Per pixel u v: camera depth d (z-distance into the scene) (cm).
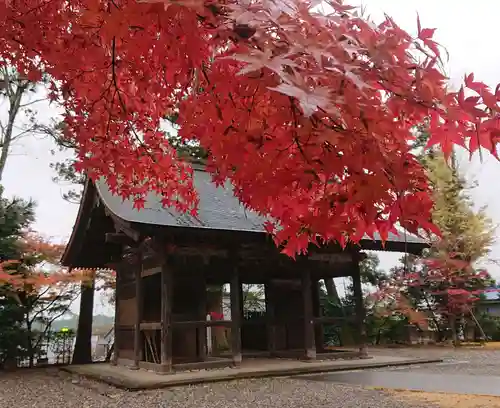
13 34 245
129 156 343
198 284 885
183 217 778
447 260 1405
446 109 141
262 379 712
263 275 1033
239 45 141
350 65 134
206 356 938
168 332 762
